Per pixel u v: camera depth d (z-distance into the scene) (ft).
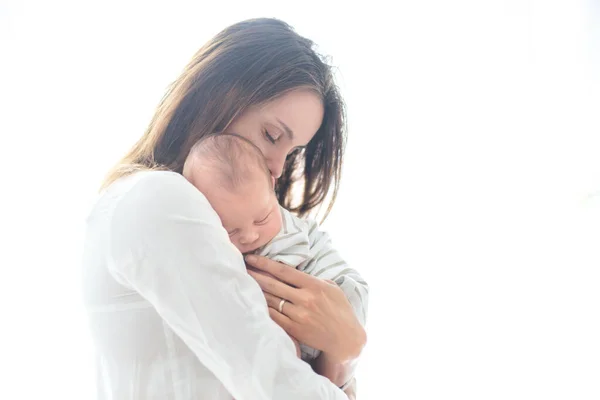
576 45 8.03
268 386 2.43
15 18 6.19
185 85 3.53
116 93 6.42
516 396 7.20
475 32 7.80
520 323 7.55
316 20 7.36
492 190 7.89
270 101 3.48
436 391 7.25
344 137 4.57
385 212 7.58
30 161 6.17
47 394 5.82
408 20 7.61
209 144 3.31
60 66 6.31
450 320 7.54
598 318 7.64
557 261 7.85
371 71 7.57
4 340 5.85
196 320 2.46
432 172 7.74
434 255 7.63
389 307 7.48
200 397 2.75
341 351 2.91
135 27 6.50
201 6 6.68
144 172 2.83
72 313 5.98
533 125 8.03
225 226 3.23
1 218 6.03
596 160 8.41
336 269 3.53
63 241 6.10
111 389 2.85
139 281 2.54
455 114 7.79
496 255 7.75
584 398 7.12
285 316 2.92
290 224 3.51
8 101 6.15
